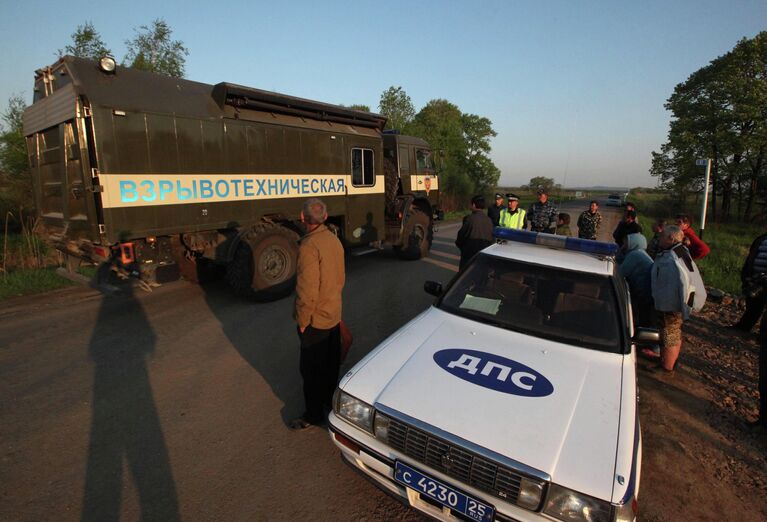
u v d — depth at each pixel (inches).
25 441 118.0
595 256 141.2
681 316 165.2
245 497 100.2
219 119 223.6
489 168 1403.8
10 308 229.6
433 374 97.4
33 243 337.1
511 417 84.2
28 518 91.7
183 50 512.4
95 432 123.1
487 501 75.5
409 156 397.7
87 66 185.5
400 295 274.4
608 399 90.7
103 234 185.8
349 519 95.0
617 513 67.9
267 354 179.5
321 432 126.7
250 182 241.6
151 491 101.0
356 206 316.2
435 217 448.5
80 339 189.9
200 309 236.1
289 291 260.2
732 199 1039.6
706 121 958.4
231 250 233.1
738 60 919.0
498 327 119.4
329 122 293.3
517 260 137.6
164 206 204.2
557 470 73.2
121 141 186.1
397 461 84.6
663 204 1166.3
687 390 162.4
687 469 118.0
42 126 209.8
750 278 213.8
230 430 126.0
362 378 97.5
